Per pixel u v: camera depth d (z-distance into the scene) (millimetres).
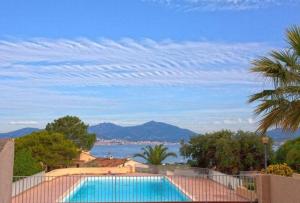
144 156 44625
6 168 13531
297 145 28031
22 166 28484
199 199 18594
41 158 42344
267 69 11391
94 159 52781
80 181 27234
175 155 44438
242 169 32000
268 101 11664
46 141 43781
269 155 31688
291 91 11391
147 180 29203
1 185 12688
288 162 26656
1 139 14297
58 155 43219
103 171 39906
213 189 22266
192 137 35062
